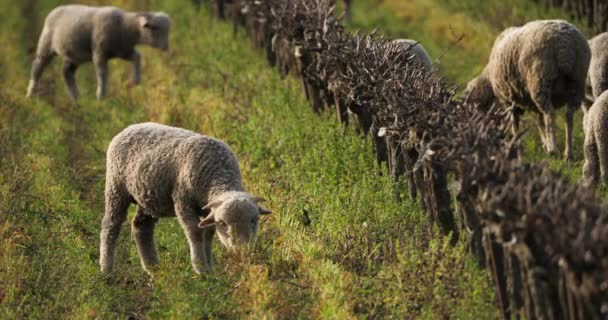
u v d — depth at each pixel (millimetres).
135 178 35625
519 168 30328
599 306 25750
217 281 35000
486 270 32406
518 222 27828
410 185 40688
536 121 53281
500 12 80812
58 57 79312
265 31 72000
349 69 45250
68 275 36906
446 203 35969
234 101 61750
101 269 37469
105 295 35438
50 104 64938
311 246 37344
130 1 98688
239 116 57688
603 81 51062
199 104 60812
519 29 49031
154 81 67812
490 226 29750
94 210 45812
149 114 59375
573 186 29469
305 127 52219
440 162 34688
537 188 29234
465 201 32812
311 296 34594
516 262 29734
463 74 69500
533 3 82250
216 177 34406
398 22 86812
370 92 42688
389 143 42875
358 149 46312
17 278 36219
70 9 64875
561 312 28031
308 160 47094
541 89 46938
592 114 41594
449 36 79438
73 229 42094
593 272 25562
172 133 35812
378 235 38031
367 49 44875
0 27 90312
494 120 35844
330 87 49906
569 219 27062
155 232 41875
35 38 87000
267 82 65000
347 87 45969
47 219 42969
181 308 32938
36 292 35750
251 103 60812
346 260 37000
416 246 35219
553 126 47219
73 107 63500
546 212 27484
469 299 30734
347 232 38500
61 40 63875
